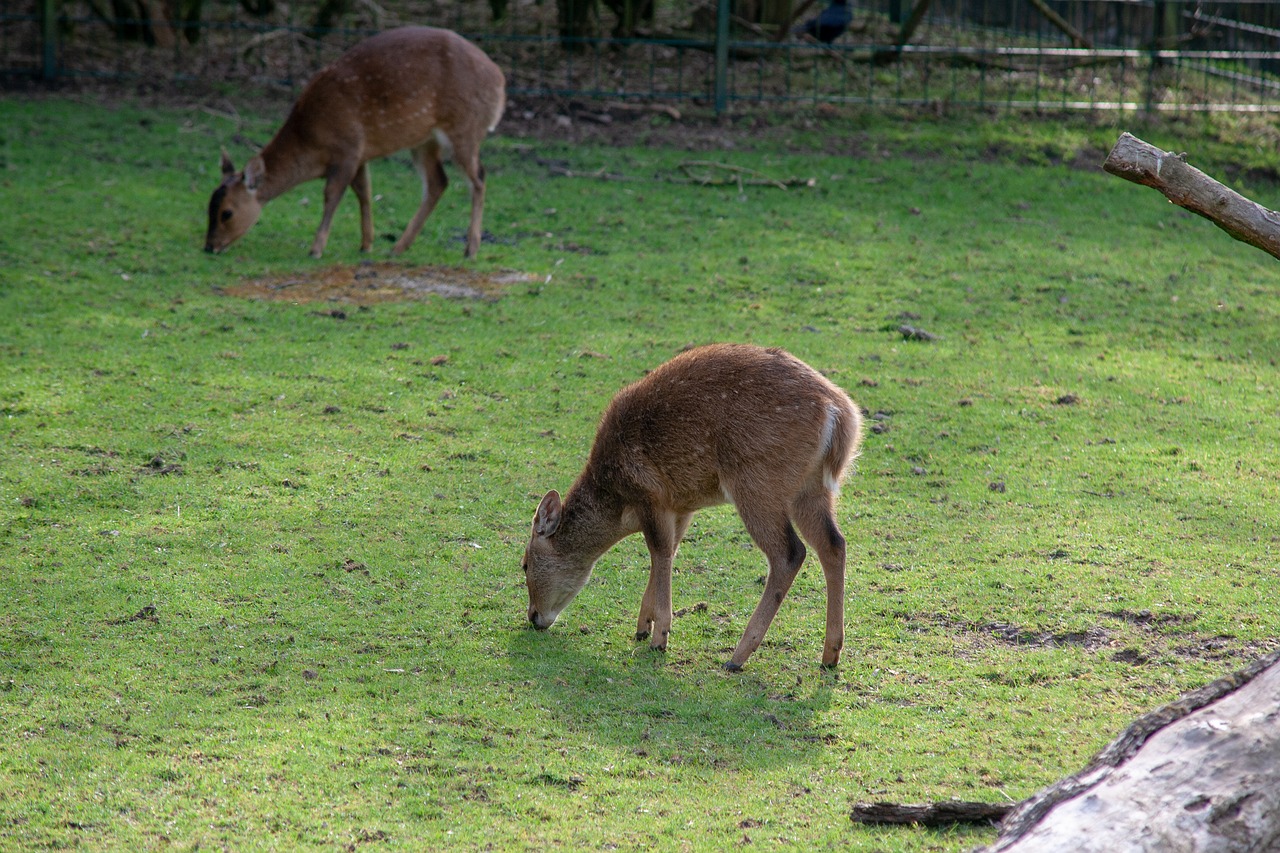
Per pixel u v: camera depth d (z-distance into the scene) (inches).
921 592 342.6
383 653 306.5
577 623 330.0
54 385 462.6
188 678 289.1
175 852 225.0
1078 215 733.3
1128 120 862.5
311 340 526.0
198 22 914.7
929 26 1040.2
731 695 291.7
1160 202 761.6
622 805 244.1
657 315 571.8
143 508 379.2
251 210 626.2
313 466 414.6
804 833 234.2
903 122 849.5
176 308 552.4
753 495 299.4
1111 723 275.6
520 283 609.0
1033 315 590.9
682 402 305.9
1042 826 182.5
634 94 867.4
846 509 399.2
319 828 233.6
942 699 288.5
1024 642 316.5
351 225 691.4
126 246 622.8
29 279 567.5
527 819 238.7
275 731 267.6
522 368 507.2
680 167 776.9
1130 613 327.6
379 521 379.6
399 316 559.8
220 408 454.6
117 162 737.6
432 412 463.2
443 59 621.6
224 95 852.0
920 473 426.3
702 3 929.5
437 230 682.2
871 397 488.7
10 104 810.8
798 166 781.3
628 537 386.6
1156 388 507.5
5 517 366.6
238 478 403.2
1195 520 387.5
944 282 626.2
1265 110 871.1
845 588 346.0
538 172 764.6
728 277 621.9
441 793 247.0
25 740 260.1
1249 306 612.4
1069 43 987.3
